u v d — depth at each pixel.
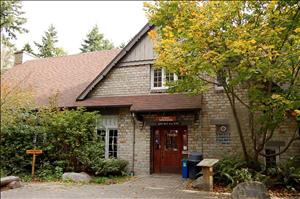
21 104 14.88
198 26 10.10
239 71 10.33
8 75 21.55
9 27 25.41
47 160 14.42
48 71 21.41
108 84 17.06
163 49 11.34
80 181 12.69
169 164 15.52
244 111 14.27
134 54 16.84
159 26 12.17
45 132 14.45
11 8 25.41
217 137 14.53
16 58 24.36
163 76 16.31
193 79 11.95
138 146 15.68
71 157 14.15
